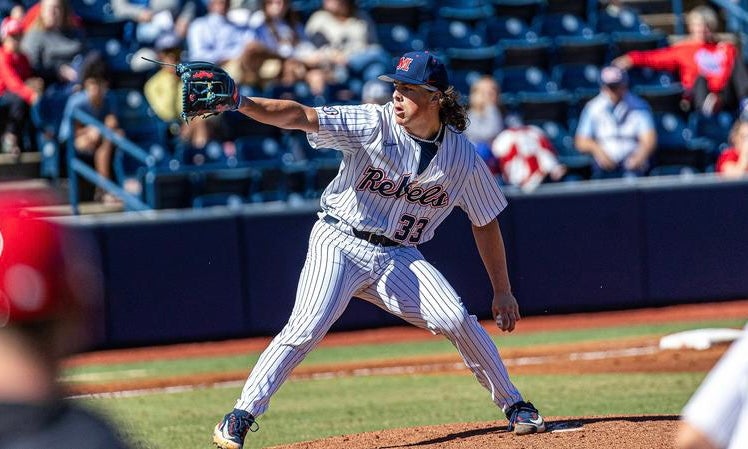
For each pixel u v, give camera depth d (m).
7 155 45.00
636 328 39.31
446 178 17.36
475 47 55.62
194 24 48.09
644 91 52.06
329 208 17.78
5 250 4.84
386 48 54.31
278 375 17.56
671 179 43.94
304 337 17.47
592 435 17.88
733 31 61.53
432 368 33.66
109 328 38.22
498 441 17.70
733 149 46.94
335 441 19.25
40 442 4.93
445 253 41.22
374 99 44.81
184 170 43.62
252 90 47.19
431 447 17.72
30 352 4.93
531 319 42.25
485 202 18.11
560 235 42.47
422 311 17.72
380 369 33.78
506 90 53.31
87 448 4.98
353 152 17.11
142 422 25.67
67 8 46.31
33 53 45.53
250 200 44.59
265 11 48.81
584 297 42.72
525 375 31.39
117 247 38.31
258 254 39.66
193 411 27.36
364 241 17.61
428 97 16.84
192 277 39.16
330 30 49.69
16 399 4.91
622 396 27.06
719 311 42.12
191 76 15.91
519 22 56.94
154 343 38.72
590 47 54.94
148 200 42.75
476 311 41.62
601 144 46.88
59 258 4.95
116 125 44.31
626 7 63.72
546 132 50.53
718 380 6.54
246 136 47.03
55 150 44.00
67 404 5.12
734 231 43.91
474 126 46.03
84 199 44.34
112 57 48.66
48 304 4.91
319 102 47.69
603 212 42.84
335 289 17.52
